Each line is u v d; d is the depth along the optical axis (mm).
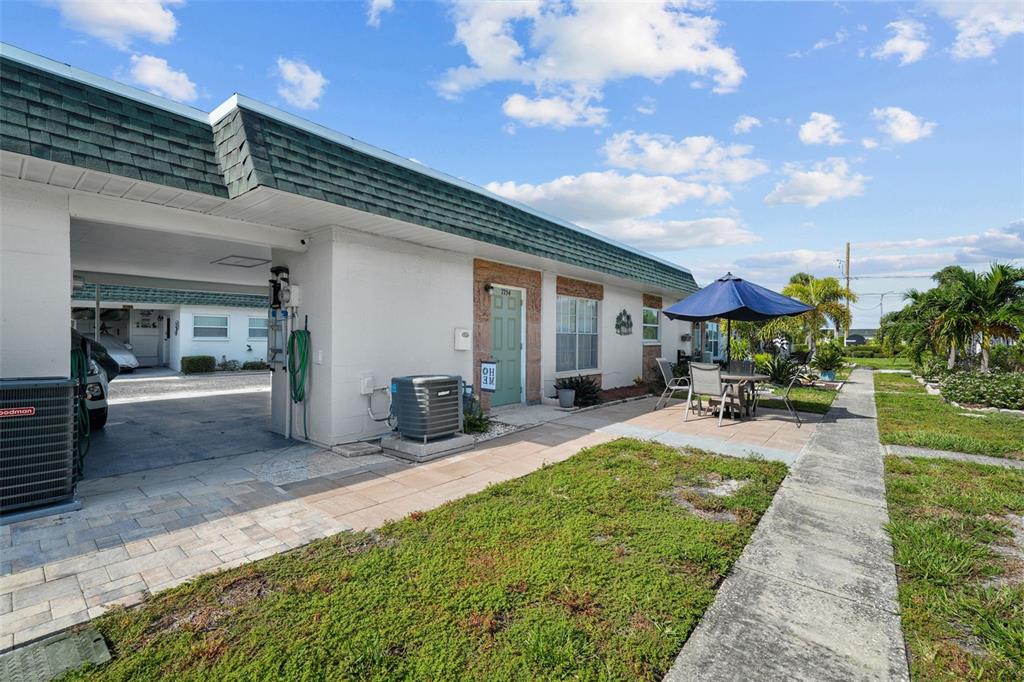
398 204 5820
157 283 11516
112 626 2473
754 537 3656
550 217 9492
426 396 5855
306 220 5824
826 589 2936
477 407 7625
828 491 4691
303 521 3877
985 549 3385
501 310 9148
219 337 20406
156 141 4289
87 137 3818
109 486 4719
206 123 4859
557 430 7473
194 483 4832
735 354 18984
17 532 3576
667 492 4633
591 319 12102
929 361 14922
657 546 3381
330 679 2109
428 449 5762
